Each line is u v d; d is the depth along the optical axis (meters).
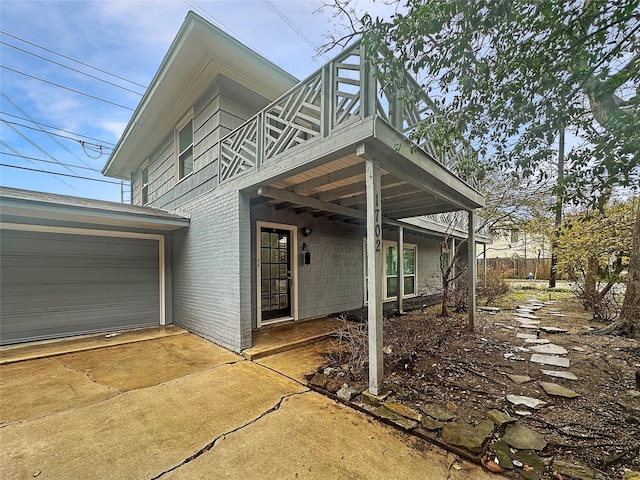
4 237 4.78
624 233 5.90
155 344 4.89
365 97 2.82
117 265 5.88
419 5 2.10
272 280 5.93
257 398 2.97
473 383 3.22
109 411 2.72
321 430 2.42
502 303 9.11
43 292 5.09
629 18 1.72
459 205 5.50
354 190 4.57
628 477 1.83
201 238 5.52
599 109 3.05
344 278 7.41
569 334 5.28
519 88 2.20
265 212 5.71
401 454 2.12
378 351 2.95
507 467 1.94
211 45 4.72
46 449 2.18
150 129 7.48
